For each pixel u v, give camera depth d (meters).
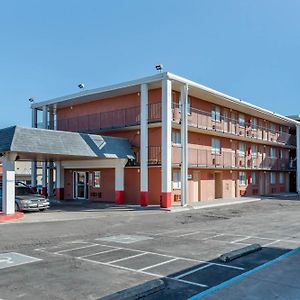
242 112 34.47
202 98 28.06
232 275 7.57
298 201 29.64
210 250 10.09
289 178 44.94
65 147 20.30
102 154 22.55
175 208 21.94
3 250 10.30
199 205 24.17
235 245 10.81
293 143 44.09
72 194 29.92
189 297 6.25
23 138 18.27
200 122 27.98
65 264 8.57
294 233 13.16
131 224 16.05
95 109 29.38
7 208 17.80
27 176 46.16
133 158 24.78
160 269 8.09
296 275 7.43
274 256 9.27
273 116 36.91
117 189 24.48
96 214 19.62
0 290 6.67
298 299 6.07
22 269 8.13
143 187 23.09
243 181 35.03
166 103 22.23
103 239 12.12
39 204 20.83
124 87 24.70
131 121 26.19
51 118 32.34
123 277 7.48
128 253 9.77
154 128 25.14
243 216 19.06
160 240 11.78
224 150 31.97
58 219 17.67
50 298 6.24
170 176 22.36
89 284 7.02
